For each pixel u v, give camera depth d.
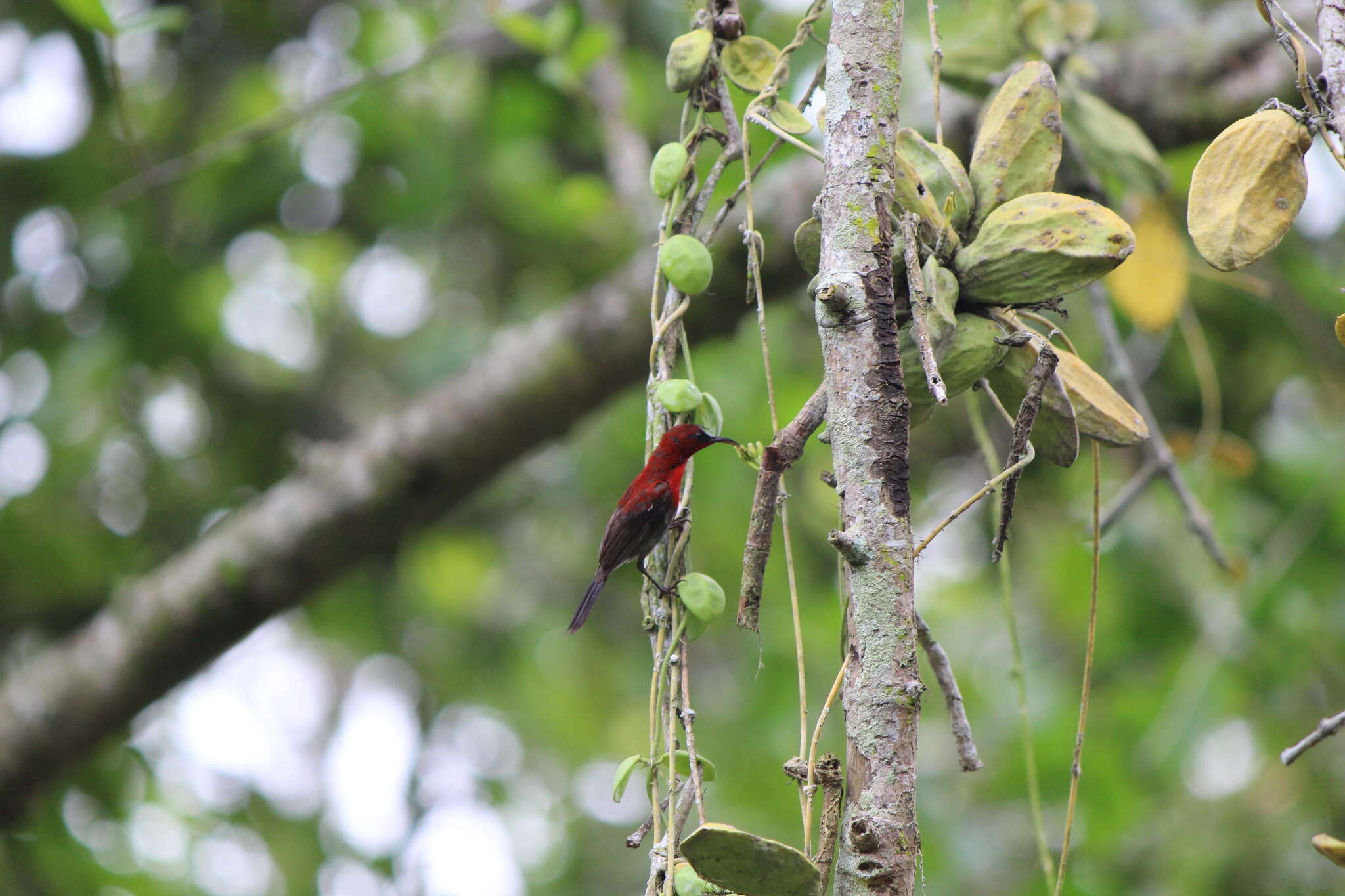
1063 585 10.87
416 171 11.77
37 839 10.55
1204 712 8.69
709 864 2.94
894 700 2.84
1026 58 6.15
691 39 4.21
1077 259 3.31
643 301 8.41
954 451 11.82
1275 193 3.16
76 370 11.18
